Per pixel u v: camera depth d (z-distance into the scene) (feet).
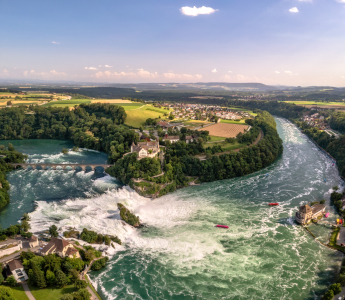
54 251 422.82
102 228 529.45
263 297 376.48
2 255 423.64
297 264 441.27
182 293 383.04
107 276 412.57
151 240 501.97
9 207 629.51
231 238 513.04
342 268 407.44
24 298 343.46
